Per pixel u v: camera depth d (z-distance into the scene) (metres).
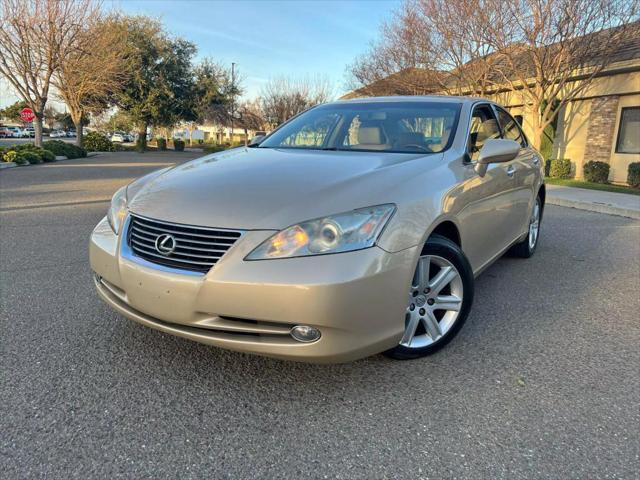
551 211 8.90
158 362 2.71
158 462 1.94
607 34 12.64
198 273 2.21
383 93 20.22
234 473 1.90
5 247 5.18
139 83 35.75
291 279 2.10
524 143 4.83
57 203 8.45
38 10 21.06
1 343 2.89
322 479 1.88
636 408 2.36
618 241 6.13
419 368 2.72
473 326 3.32
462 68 15.92
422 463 1.97
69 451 1.99
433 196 2.62
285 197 2.33
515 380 2.61
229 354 2.82
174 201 2.45
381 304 2.28
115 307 2.60
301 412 2.29
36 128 22.84
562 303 3.80
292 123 4.07
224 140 59.19
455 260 2.77
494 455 2.02
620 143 13.71
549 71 13.86
